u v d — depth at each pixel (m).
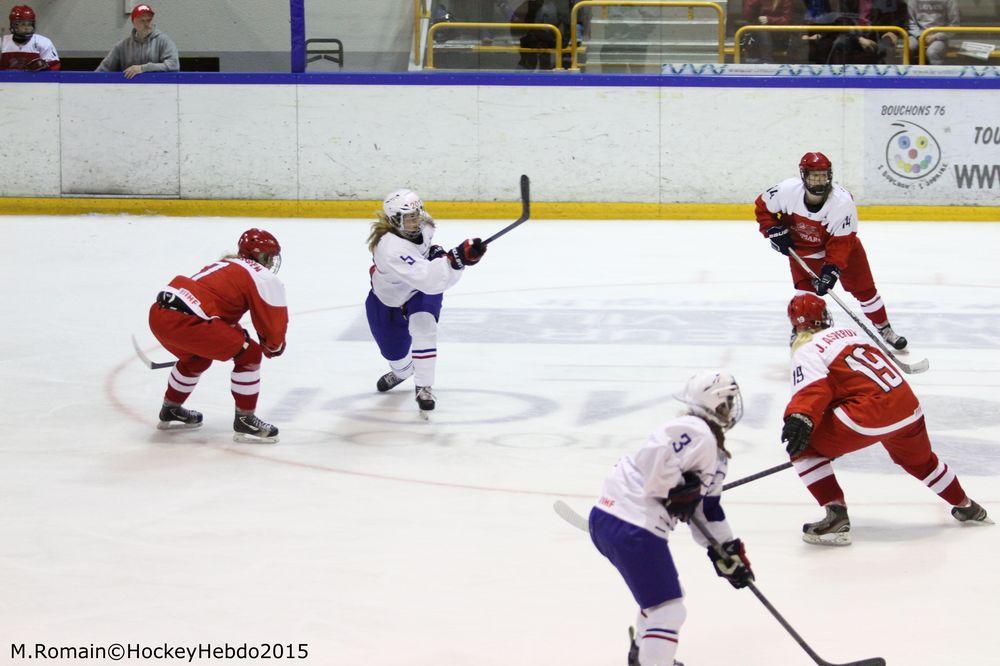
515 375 29.38
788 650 14.16
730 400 13.09
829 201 29.28
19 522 18.84
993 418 25.25
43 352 31.72
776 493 20.36
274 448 23.23
